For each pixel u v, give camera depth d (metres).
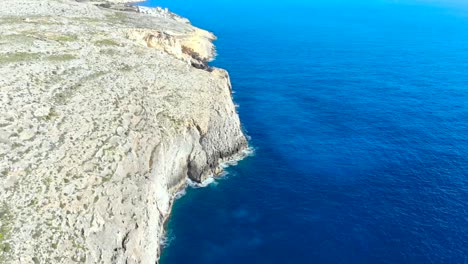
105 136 61.88
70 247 48.03
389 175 82.56
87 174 55.34
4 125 57.28
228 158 87.44
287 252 63.44
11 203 48.97
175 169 75.81
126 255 54.03
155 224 62.53
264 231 67.69
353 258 62.16
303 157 89.25
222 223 69.31
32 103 63.44
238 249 63.97
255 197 75.94
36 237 46.72
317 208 72.94
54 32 98.38
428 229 67.75
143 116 70.75
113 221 54.03
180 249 63.72
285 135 99.12
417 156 89.56
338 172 83.62
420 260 61.59
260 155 90.00
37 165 53.94
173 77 90.69
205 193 76.88
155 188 65.12
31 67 74.56
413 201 74.62
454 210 72.12
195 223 69.25
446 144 94.94
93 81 76.31
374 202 74.44
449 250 63.38
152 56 98.69
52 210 49.78
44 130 59.44
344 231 67.56
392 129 102.56
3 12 109.31
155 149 67.00
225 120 87.81
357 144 94.88
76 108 65.94
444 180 80.88
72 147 58.16
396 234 66.81
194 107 82.69
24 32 94.19
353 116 110.12
